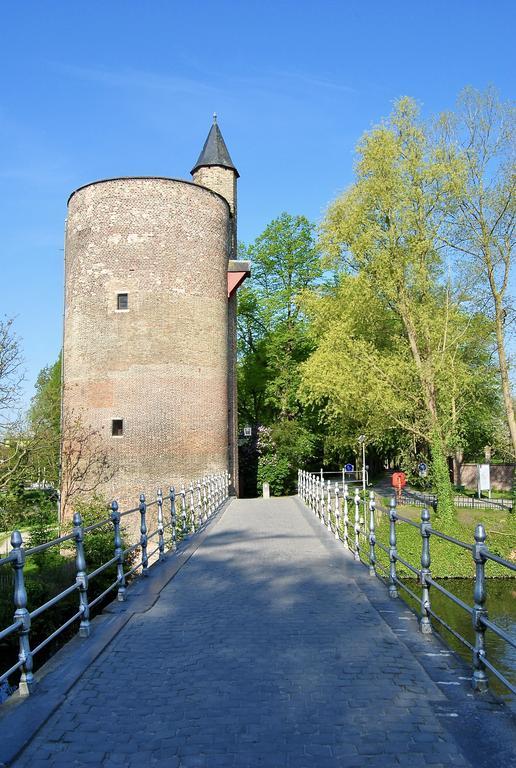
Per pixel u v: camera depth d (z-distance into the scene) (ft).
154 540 86.69
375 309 90.94
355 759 13.61
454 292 86.07
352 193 86.33
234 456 114.62
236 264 109.19
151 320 90.68
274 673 19.03
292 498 99.19
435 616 22.25
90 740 14.74
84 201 93.04
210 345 95.40
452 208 82.28
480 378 86.22
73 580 47.98
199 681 18.47
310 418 141.59
